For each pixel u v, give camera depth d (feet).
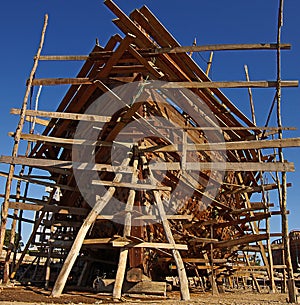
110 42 28.91
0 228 27.07
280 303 24.48
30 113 29.07
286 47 27.89
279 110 28.45
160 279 34.53
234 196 45.57
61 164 30.07
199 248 35.88
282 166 27.76
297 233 90.17
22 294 24.18
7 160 28.25
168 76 29.73
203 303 23.22
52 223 34.45
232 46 27.61
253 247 43.04
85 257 36.60
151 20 26.35
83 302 21.99
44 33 30.86
